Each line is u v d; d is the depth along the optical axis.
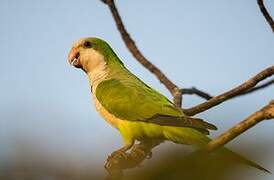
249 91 9.53
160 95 9.16
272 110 4.44
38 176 2.58
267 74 7.95
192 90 9.81
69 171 2.48
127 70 10.32
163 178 2.12
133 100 9.02
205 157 2.19
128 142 9.04
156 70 9.77
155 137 8.59
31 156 2.82
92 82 10.26
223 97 8.36
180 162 2.15
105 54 10.35
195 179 2.10
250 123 4.43
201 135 7.74
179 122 7.81
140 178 2.14
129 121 8.90
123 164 7.48
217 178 2.09
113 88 9.48
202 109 8.57
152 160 2.22
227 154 2.24
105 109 9.38
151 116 8.54
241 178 2.12
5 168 2.63
